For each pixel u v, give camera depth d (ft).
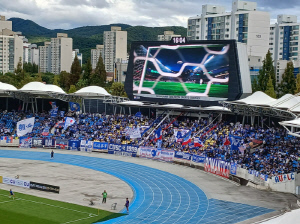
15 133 421.59
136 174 293.84
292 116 284.00
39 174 283.79
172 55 378.32
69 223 182.70
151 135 381.40
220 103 340.80
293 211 140.05
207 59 362.12
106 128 408.67
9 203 210.59
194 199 230.27
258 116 354.33
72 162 330.75
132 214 200.34
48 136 407.23
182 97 375.66
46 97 466.29
